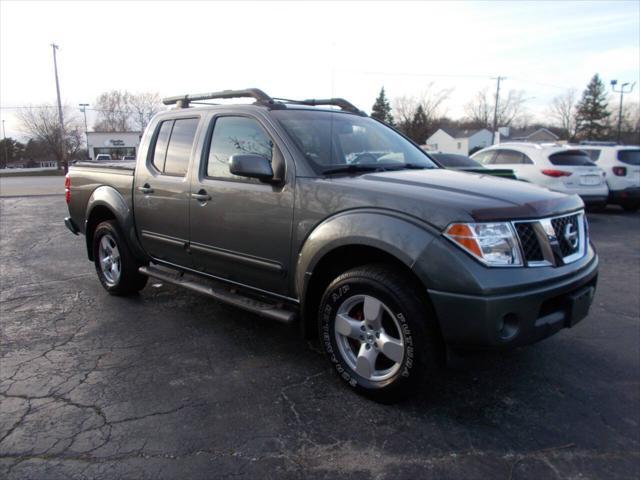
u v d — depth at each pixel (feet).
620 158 39.50
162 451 8.29
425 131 191.72
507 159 37.63
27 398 9.96
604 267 21.71
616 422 9.34
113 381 10.71
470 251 8.36
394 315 9.18
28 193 64.13
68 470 7.78
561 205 9.76
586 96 254.88
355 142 12.48
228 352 12.28
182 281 13.87
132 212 15.25
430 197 9.04
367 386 9.82
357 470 7.88
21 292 17.34
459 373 11.24
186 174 13.33
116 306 15.78
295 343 12.87
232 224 11.92
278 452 8.30
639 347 12.83
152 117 15.34
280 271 11.07
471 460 8.15
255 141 11.84
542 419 9.41
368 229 9.23
